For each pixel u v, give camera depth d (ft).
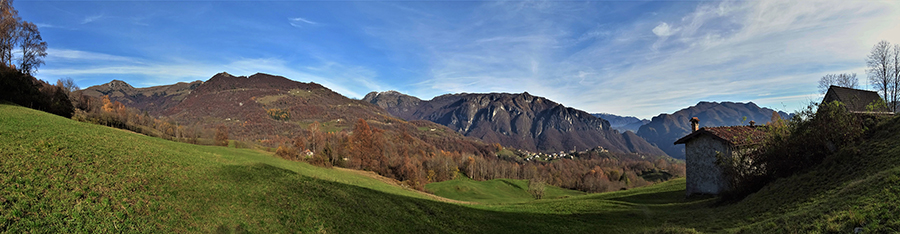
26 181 56.13
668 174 500.33
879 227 34.09
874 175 51.96
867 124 80.23
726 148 105.50
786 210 56.03
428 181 406.62
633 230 69.92
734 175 91.91
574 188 448.65
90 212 50.44
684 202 106.11
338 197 85.15
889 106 123.13
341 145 414.21
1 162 62.80
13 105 146.30
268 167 120.98
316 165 228.02
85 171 67.77
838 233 37.50
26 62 229.86
